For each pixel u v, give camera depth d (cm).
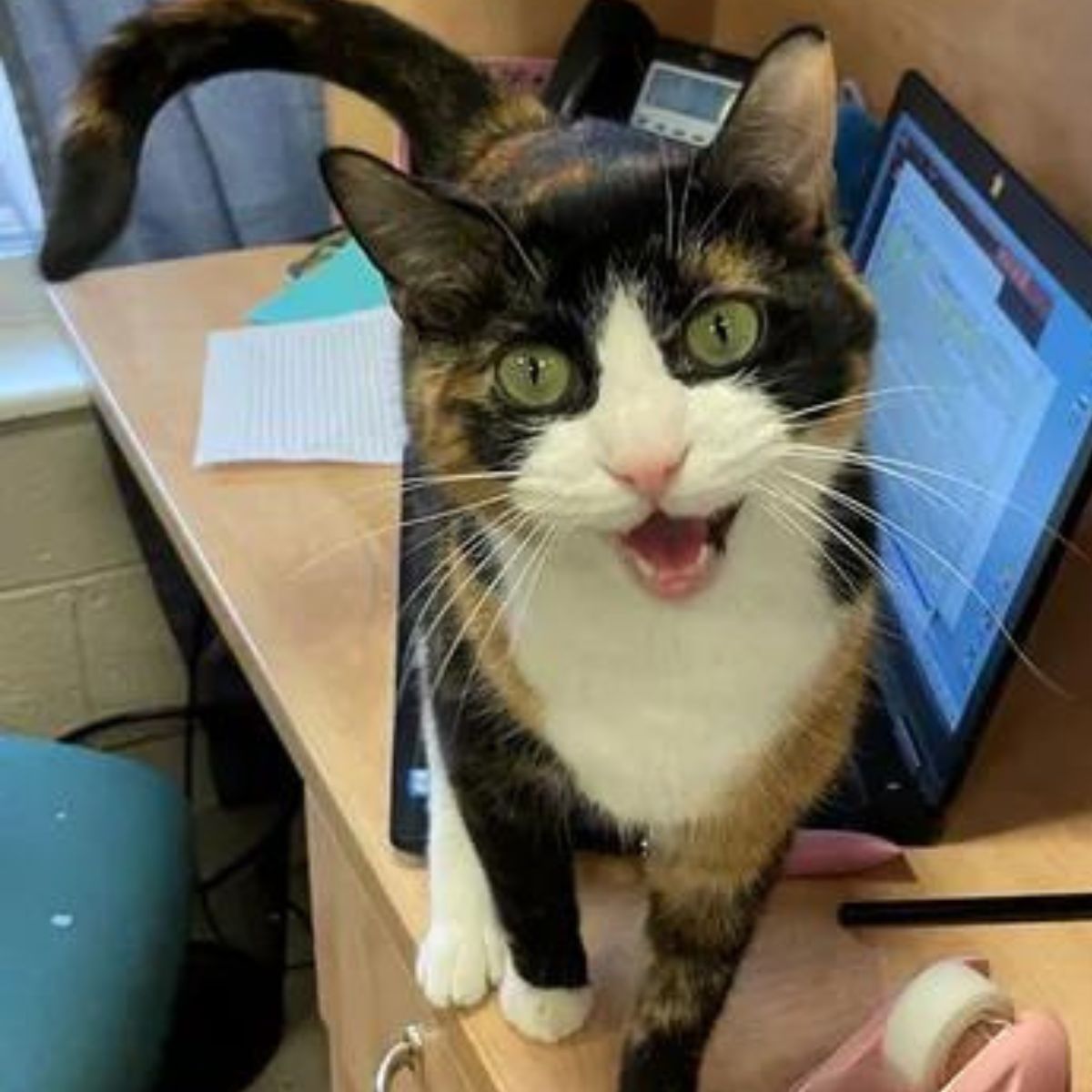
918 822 84
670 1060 73
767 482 66
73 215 90
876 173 104
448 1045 81
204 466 112
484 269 67
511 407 67
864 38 117
